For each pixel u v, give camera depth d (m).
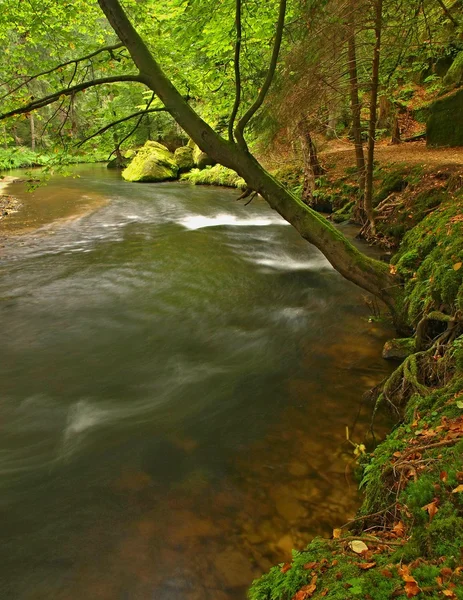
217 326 6.61
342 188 13.20
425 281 5.14
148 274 9.04
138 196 18.84
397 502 2.28
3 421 4.39
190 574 2.64
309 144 13.63
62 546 2.90
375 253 9.59
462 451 2.26
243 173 5.61
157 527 3.02
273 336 6.18
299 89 6.36
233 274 9.03
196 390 4.87
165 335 6.34
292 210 5.59
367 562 1.94
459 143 12.48
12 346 6.03
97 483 3.50
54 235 12.18
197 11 6.83
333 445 3.79
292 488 3.31
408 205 9.45
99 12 8.09
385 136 17.28
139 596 2.51
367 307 6.98
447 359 3.65
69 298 7.77
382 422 4.04
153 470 3.62
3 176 26.17
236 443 3.90
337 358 5.38
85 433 4.17
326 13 5.45
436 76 15.90
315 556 2.16
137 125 6.36
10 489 3.46
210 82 8.31
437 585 1.56
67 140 5.78
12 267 9.41
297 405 4.44
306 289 8.09
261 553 2.75
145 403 4.66
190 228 13.24
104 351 5.89
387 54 8.42
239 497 3.25
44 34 6.93
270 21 7.14
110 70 6.39
